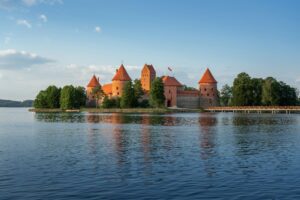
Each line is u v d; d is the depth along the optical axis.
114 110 154.25
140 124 71.69
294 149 34.81
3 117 115.31
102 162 27.70
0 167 25.70
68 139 44.12
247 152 32.88
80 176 22.91
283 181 21.72
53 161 28.11
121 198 18.38
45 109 180.50
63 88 167.88
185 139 43.69
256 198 18.39
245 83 150.25
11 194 19.02
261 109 134.50
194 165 26.52
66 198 18.36
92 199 18.22
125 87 157.88
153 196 18.70
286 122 76.44
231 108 145.12
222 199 18.22
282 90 149.00
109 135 49.12
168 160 28.56
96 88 178.75
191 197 18.53
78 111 162.88
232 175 23.23
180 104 177.25
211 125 68.06
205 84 180.50
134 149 34.84
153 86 153.50
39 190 19.75
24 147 36.47
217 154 31.66
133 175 23.19
